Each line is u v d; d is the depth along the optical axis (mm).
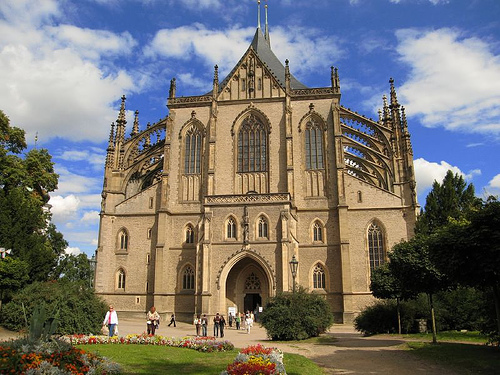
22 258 49625
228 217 63500
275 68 82312
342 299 63844
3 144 62875
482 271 24750
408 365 25078
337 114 71938
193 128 75500
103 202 73062
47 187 65625
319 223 68188
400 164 69250
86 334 38688
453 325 45719
